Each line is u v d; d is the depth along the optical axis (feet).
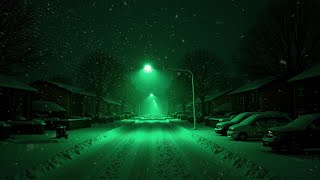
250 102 147.95
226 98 199.41
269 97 129.80
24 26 69.36
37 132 88.17
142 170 36.50
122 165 40.04
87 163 41.63
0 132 70.03
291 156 44.37
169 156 48.24
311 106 91.76
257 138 73.92
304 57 107.34
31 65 72.59
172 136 88.79
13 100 112.06
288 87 112.06
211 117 131.95
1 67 69.92
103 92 176.35
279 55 110.01
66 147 54.54
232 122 82.53
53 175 33.63
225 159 44.68
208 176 32.60
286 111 128.47
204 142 66.85
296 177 29.84
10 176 30.25
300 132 47.09
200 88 169.58
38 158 41.45
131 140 76.74
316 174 31.17
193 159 44.91
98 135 84.23
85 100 193.57
